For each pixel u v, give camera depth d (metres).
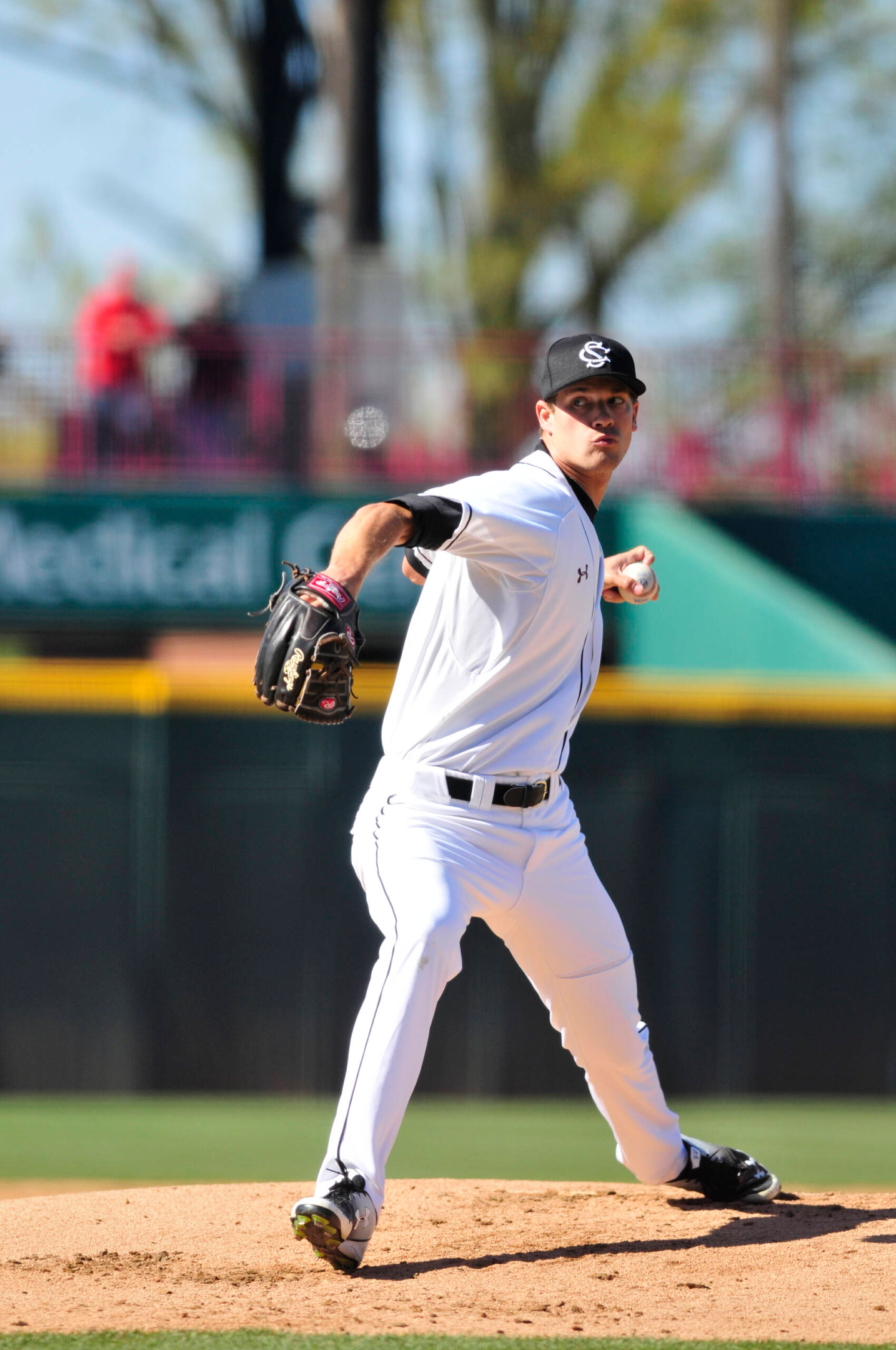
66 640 44.56
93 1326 10.02
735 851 31.09
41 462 41.59
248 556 41.03
